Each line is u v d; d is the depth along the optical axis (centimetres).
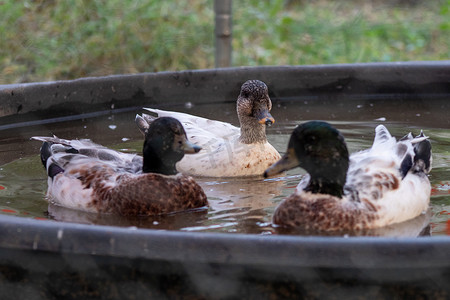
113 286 534
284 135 1033
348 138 988
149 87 1191
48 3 1745
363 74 1245
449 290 511
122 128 1065
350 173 715
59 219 715
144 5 1777
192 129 955
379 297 511
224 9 1358
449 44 2014
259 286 513
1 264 549
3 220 543
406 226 681
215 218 718
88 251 518
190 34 1745
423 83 1241
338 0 2458
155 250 507
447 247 491
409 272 501
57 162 798
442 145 954
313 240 497
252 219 712
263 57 1784
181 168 912
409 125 1058
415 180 728
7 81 1530
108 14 1734
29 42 1652
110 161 809
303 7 2359
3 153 938
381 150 769
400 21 2208
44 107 1101
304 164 679
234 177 888
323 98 1250
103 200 739
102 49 1655
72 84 1123
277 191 815
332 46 1947
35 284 550
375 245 492
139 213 727
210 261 502
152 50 1659
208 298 523
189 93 1214
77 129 1059
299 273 502
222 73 1214
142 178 735
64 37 1672
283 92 1241
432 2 2422
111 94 1165
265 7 2123
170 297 527
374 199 683
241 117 920
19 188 809
